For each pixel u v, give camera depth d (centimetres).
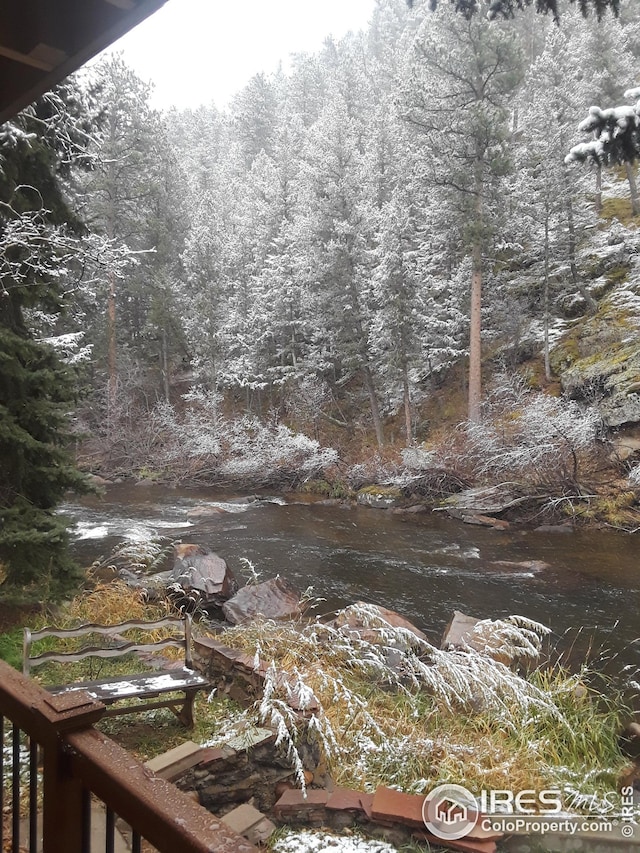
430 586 932
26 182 671
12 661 506
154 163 2916
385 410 2467
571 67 2392
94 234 722
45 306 716
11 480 641
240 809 343
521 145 2395
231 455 2203
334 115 2466
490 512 1423
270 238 2891
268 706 378
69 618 639
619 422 1475
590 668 629
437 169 1934
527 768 410
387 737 437
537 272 2184
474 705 495
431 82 1898
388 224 1991
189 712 403
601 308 2041
